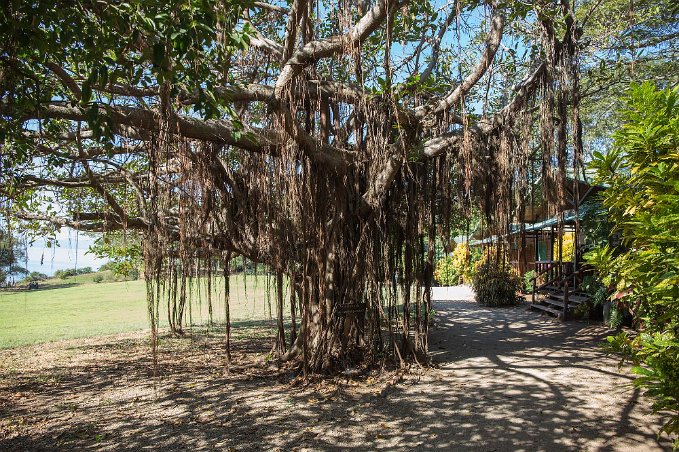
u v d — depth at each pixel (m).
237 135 5.34
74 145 7.31
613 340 3.51
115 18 3.48
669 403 2.89
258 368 7.91
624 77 9.70
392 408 5.63
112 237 9.40
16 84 4.16
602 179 3.76
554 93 7.10
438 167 7.63
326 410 5.61
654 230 2.93
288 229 6.95
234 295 21.83
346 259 7.45
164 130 5.31
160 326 14.29
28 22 3.49
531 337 10.29
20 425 5.37
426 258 8.17
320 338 7.31
